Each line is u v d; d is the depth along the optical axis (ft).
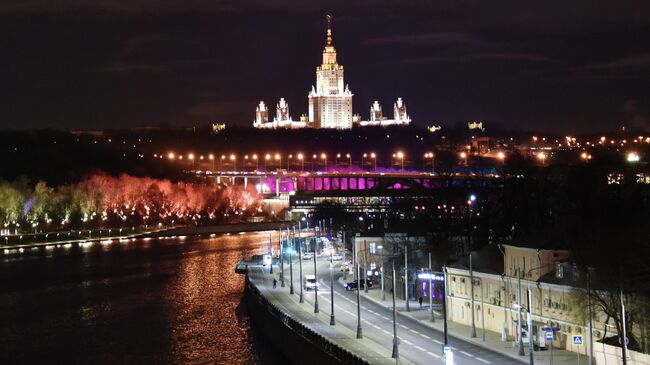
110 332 655.35
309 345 469.57
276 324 565.12
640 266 433.07
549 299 470.39
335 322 568.82
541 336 462.19
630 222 540.93
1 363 560.61
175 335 635.66
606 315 429.38
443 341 492.13
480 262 559.79
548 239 508.94
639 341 402.31
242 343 600.39
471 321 528.22
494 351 458.91
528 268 504.02
